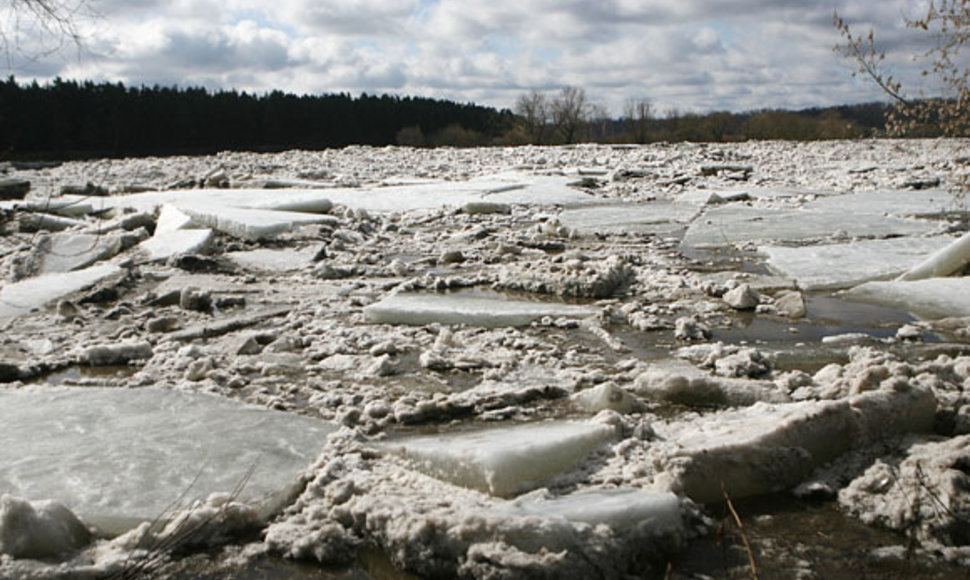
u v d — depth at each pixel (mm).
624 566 2354
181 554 2516
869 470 2830
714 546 2516
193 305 5875
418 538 2408
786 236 8695
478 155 22578
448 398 3795
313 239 8625
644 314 5434
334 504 2740
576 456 3006
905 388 3238
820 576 2336
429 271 7312
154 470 3029
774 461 2852
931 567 2367
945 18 5395
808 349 4617
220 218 9070
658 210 10977
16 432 3418
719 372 4199
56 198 12008
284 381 4207
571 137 64562
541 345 4766
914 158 17891
